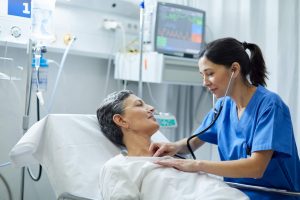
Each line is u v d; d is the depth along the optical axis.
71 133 1.45
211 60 1.29
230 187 1.27
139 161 1.31
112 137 1.52
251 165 1.21
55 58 2.11
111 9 2.30
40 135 1.42
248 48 1.42
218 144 1.55
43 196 2.10
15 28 1.70
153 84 2.63
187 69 2.20
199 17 2.34
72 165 1.35
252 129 1.36
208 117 1.67
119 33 2.37
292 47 2.13
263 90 1.40
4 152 1.94
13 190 1.99
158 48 2.15
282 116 1.29
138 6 2.43
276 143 1.22
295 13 2.13
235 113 1.47
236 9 2.41
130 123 1.45
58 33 2.08
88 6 2.19
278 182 1.39
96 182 1.33
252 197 1.39
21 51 1.97
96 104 2.34
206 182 1.24
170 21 2.19
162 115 2.04
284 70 2.16
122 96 1.50
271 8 2.21
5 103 1.94
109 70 2.34
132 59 2.19
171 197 1.16
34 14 1.76
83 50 2.15
